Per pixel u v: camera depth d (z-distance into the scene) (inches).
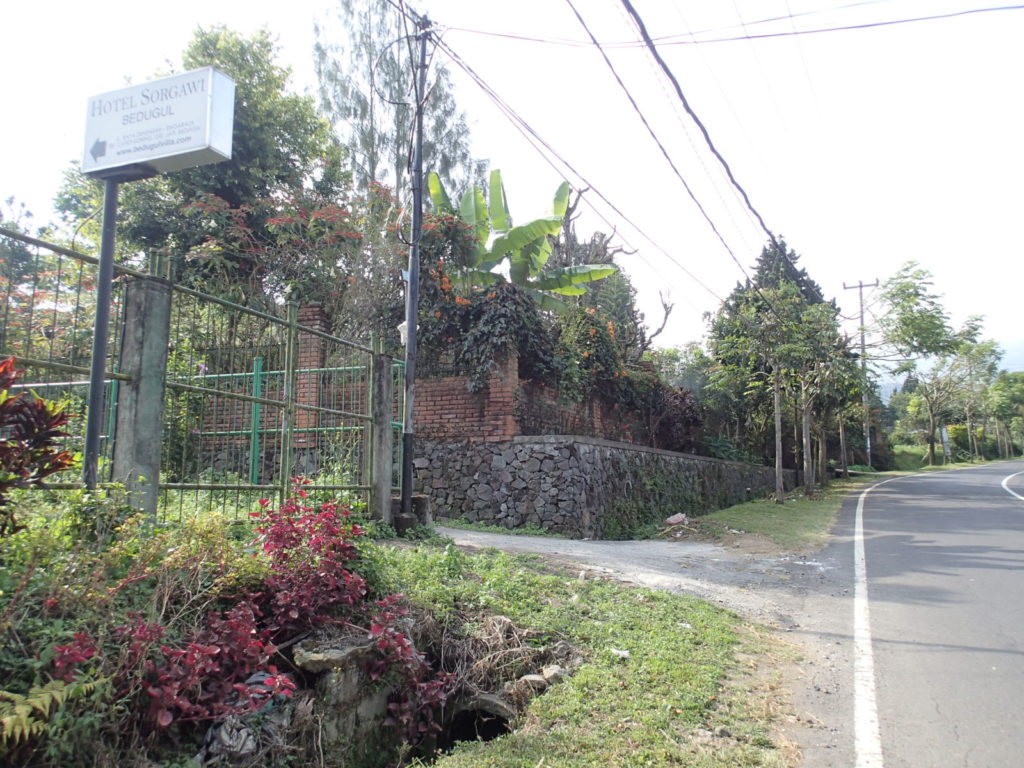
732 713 187.0
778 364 920.9
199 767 144.8
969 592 337.1
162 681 147.0
